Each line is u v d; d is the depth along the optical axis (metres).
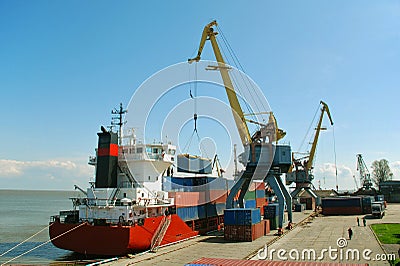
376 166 171.38
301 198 106.50
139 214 34.00
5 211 119.00
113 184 36.00
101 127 36.09
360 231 47.97
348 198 81.19
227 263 27.12
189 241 39.78
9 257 39.03
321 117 116.00
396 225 53.94
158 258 30.17
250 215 39.94
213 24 55.31
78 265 29.95
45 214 104.88
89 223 32.38
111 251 30.72
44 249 43.66
